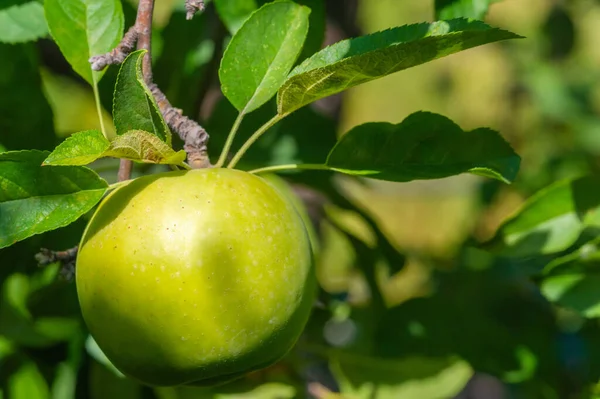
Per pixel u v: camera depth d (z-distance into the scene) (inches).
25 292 30.4
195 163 26.1
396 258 32.6
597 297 28.5
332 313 31.9
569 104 52.6
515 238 29.3
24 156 25.5
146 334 25.1
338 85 25.6
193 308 24.9
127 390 30.0
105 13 28.0
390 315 32.0
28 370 30.3
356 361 31.0
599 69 57.7
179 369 25.3
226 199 25.2
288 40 27.0
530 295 35.9
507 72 55.6
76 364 29.7
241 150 26.3
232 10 29.3
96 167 30.8
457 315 32.0
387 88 81.9
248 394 29.6
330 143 32.2
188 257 24.9
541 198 29.1
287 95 25.8
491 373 31.7
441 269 37.3
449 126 27.0
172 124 26.3
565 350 34.6
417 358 31.0
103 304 25.2
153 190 25.3
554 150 51.3
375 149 27.0
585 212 29.1
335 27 36.8
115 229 25.2
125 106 25.5
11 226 25.5
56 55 35.2
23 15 29.9
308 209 36.5
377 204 81.2
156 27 32.0
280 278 25.3
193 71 31.8
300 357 31.1
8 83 30.7
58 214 25.5
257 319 25.2
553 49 50.3
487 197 44.1
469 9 28.0
